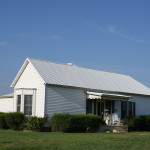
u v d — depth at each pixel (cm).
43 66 2859
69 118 2428
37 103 2612
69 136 2030
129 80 3784
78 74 3153
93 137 1997
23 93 2694
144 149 1476
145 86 3794
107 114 3008
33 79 2708
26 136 1944
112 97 2892
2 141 1614
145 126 3133
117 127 2777
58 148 1423
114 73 3794
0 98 3406
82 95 2869
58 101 2645
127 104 3294
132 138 1991
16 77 2872
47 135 2066
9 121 2516
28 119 2467
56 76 2792
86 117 2566
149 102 3625
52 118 2495
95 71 3525
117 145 1583
